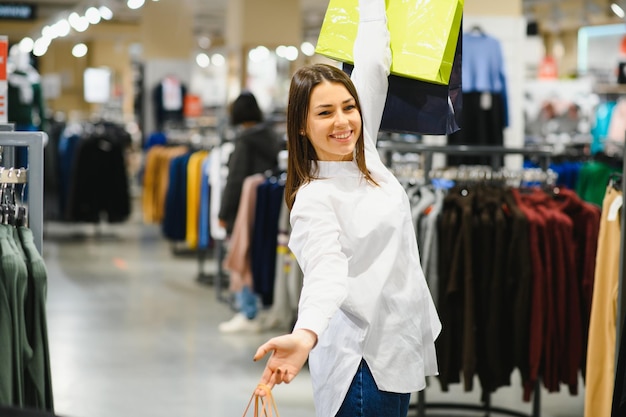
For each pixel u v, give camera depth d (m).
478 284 4.68
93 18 16.08
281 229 6.41
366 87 2.66
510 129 9.33
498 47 8.17
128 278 10.26
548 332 4.69
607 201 3.98
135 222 15.93
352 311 2.48
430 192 4.93
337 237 2.45
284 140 7.51
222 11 22.66
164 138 14.73
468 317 4.61
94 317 8.16
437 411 5.54
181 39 19.80
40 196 3.31
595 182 7.48
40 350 3.01
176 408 5.51
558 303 4.70
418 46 2.71
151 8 19.64
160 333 7.57
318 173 2.56
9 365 2.88
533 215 4.65
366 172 2.55
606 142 8.56
